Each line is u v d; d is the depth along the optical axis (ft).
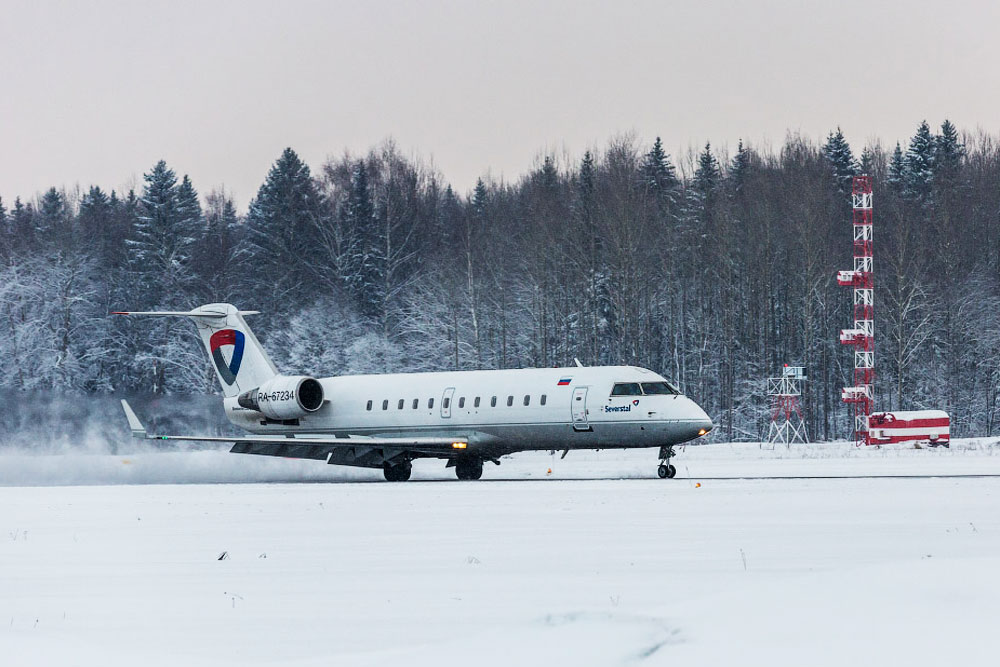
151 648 138.21
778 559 200.13
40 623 156.97
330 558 217.97
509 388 504.84
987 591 118.11
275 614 159.53
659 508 306.55
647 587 173.06
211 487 464.24
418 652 117.70
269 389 559.79
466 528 266.16
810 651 104.37
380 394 540.11
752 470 529.45
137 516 319.88
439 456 521.24
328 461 522.88
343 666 114.52
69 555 230.68
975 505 298.97
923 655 101.76
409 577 190.60
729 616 116.78
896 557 198.80
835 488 367.66
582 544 229.45
